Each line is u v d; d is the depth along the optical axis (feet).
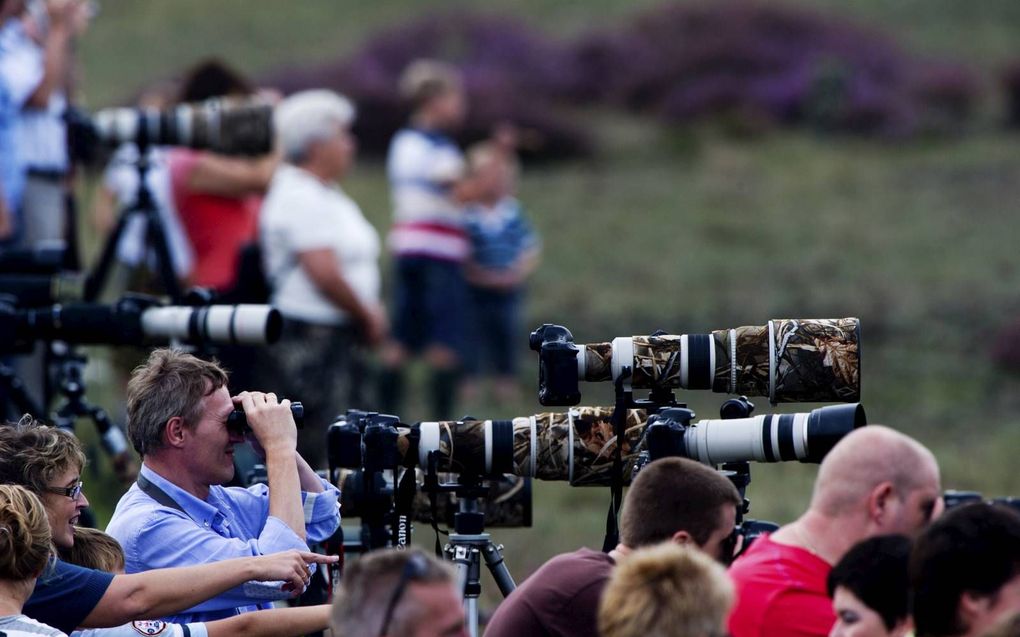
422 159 140.36
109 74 346.54
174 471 53.47
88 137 86.22
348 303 96.84
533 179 278.26
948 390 167.53
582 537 106.83
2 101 90.79
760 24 346.13
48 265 76.28
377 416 56.75
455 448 56.13
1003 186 273.13
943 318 196.85
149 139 85.35
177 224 98.37
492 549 57.57
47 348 79.61
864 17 389.80
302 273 96.32
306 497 55.01
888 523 49.39
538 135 290.35
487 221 150.20
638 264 225.35
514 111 291.79
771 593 49.21
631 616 37.29
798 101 319.47
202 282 97.96
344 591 38.40
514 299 151.74
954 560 41.75
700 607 37.06
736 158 293.64
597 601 50.06
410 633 37.52
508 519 62.90
